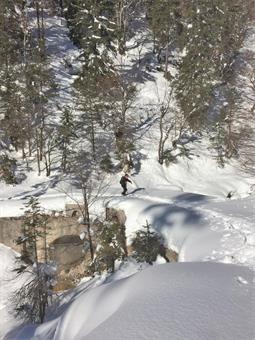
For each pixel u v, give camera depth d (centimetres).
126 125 4188
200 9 4616
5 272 2686
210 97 4397
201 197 2888
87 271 2509
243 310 991
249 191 3738
